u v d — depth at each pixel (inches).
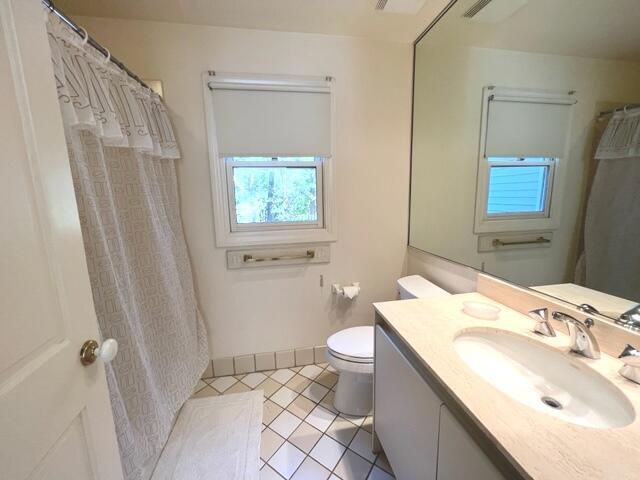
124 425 38.9
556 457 21.1
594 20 33.4
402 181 79.5
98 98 40.1
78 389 26.2
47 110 24.3
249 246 74.4
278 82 67.6
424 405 35.2
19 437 19.9
